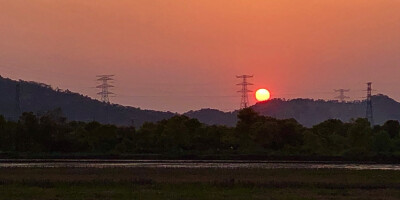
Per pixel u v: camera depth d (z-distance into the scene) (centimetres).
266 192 18738
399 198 17675
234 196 17588
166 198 16988
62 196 17375
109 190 18938
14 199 16775
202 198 17062
